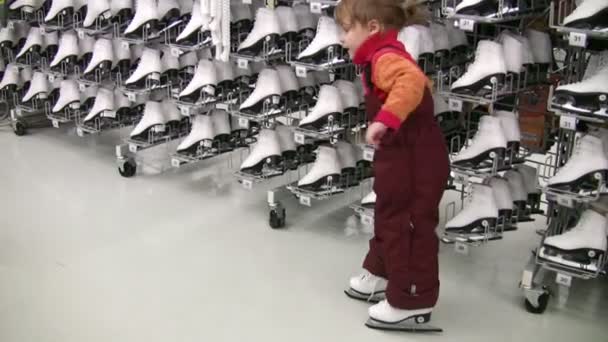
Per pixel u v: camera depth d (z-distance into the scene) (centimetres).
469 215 282
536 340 255
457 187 401
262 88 338
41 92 450
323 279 295
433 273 250
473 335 258
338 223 354
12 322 256
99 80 413
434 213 243
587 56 303
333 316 267
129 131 490
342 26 238
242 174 345
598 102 243
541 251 268
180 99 371
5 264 299
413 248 246
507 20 271
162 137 397
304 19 341
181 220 350
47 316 261
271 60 348
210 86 356
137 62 414
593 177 249
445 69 309
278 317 265
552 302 282
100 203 368
